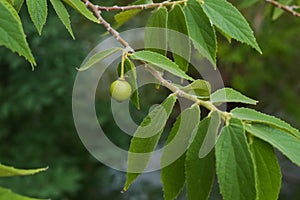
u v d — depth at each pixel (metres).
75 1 0.46
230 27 0.49
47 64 1.59
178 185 0.46
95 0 1.37
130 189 1.80
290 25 1.78
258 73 1.85
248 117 0.42
